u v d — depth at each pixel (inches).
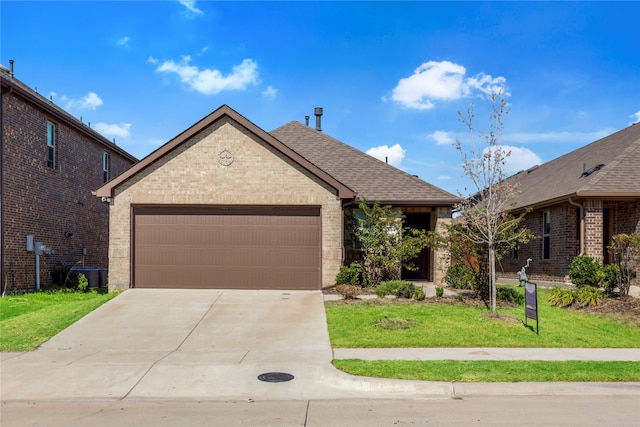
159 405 288.5
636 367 344.8
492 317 492.1
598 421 254.2
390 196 743.7
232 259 664.4
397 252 673.0
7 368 355.6
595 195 667.4
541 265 813.9
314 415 267.0
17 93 673.6
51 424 257.1
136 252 665.6
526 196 907.4
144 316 518.3
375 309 531.8
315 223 668.7
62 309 547.5
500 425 248.4
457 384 309.3
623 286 565.3
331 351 394.3
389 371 331.3
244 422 256.7
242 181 665.6
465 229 568.1
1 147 652.1
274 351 396.8
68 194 829.2
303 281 663.1
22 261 696.4
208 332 459.8
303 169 668.1
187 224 666.8
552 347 407.2
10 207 671.1
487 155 545.6
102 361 371.6
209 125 669.3
